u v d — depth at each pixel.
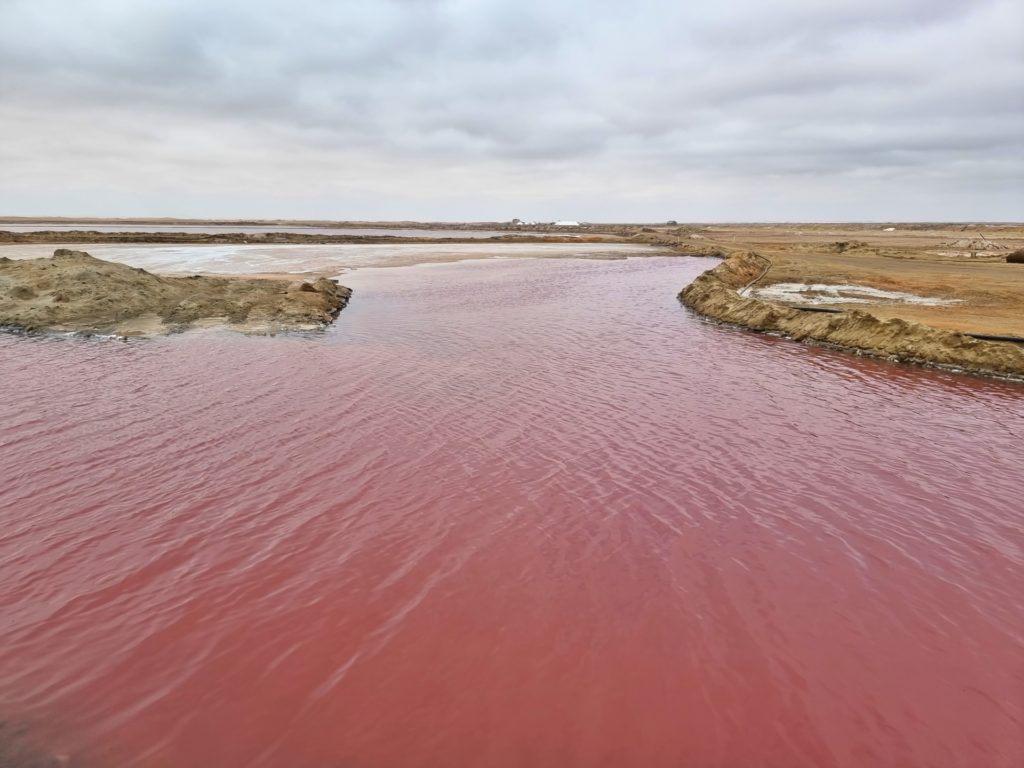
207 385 13.80
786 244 71.94
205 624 6.02
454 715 4.99
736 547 7.44
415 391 13.42
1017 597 6.59
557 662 5.57
